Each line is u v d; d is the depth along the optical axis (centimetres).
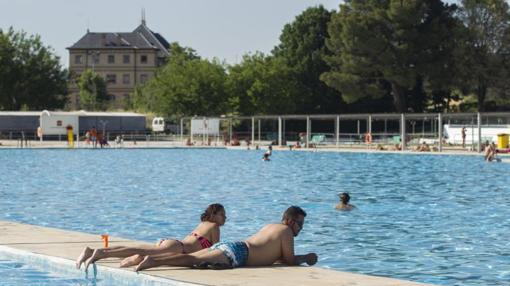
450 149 6138
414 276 1305
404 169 4131
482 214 2167
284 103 9038
